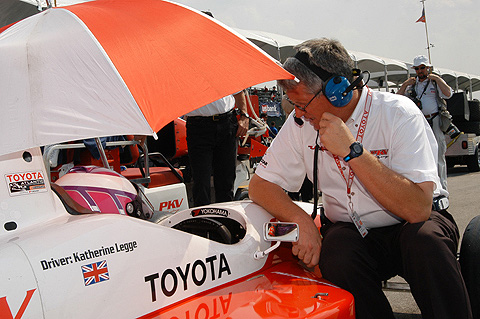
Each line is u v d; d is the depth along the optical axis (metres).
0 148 1.09
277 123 13.91
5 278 1.14
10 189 1.31
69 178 1.75
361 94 1.85
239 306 1.45
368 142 1.84
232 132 3.93
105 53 1.25
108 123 1.14
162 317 1.37
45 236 1.25
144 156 3.80
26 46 1.25
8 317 1.11
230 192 4.11
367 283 1.70
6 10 5.68
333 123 1.69
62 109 1.15
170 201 3.96
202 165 3.82
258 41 11.75
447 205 1.92
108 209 1.77
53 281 1.20
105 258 1.30
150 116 1.17
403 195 1.67
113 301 1.29
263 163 2.10
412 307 2.71
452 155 10.23
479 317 1.80
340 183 1.97
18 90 1.16
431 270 1.58
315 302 1.49
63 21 1.36
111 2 1.60
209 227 1.94
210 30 1.50
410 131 1.78
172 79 1.28
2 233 1.29
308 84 1.72
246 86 1.37
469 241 1.91
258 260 1.74
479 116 10.82
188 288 1.47
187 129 3.83
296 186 2.15
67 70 1.20
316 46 1.73
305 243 1.84
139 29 1.39
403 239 1.70
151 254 1.40
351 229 1.87
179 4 1.59
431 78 5.79
